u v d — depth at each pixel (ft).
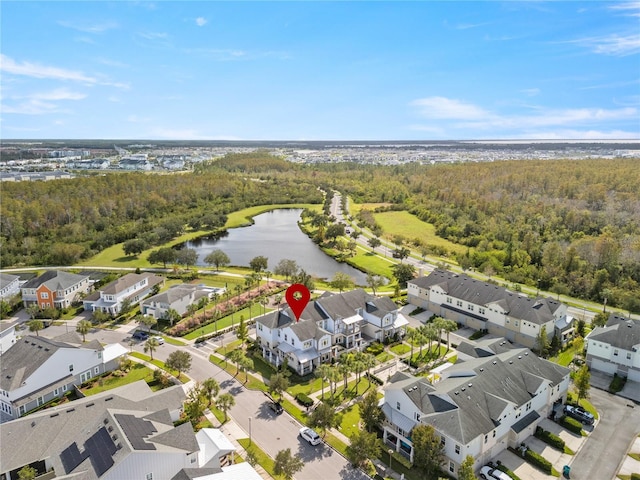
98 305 383.24
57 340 282.36
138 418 192.13
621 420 227.61
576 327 331.16
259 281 447.01
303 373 272.72
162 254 515.91
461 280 367.45
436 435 188.85
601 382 264.93
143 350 311.47
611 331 277.85
